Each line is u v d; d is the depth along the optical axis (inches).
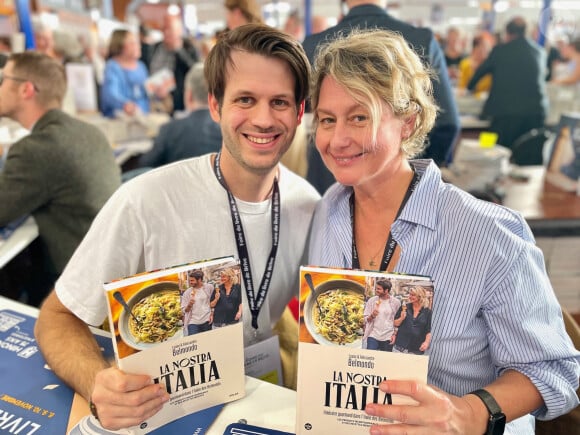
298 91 38.2
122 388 28.9
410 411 28.3
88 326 42.6
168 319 30.0
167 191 41.1
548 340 33.5
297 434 31.0
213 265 30.9
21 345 42.1
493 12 275.6
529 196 90.7
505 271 33.5
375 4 68.0
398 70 32.3
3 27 126.3
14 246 68.2
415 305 27.5
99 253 40.3
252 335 46.8
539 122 155.6
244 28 37.2
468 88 171.2
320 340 28.9
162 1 354.6
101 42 209.3
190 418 33.0
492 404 31.6
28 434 32.3
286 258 46.8
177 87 199.6
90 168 74.7
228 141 39.2
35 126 73.7
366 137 33.2
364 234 39.8
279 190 45.6
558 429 40.5
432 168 38.2
